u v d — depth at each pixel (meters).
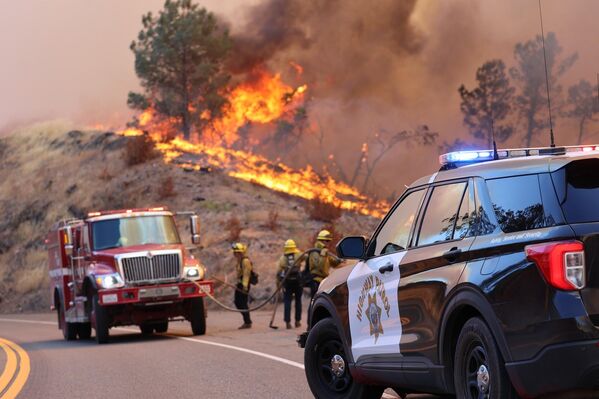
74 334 23.00
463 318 7.06
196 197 44.94
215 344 18.22
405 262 7.80
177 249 21.58
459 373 6.93
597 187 6.46
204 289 21.28
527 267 6.26
